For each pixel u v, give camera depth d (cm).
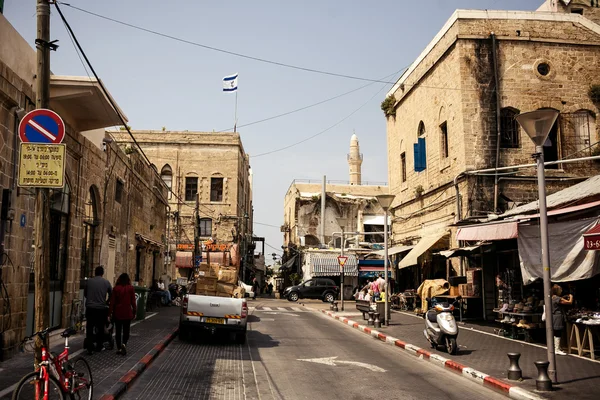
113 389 764
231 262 3194
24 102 1062
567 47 2267
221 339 1489
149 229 2786
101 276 1119
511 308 1534
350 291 4341
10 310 993
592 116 2239
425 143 2647
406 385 930
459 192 2198
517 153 2178
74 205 1399
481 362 1116
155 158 4578
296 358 1187
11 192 990
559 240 1263
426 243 2355
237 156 4619
